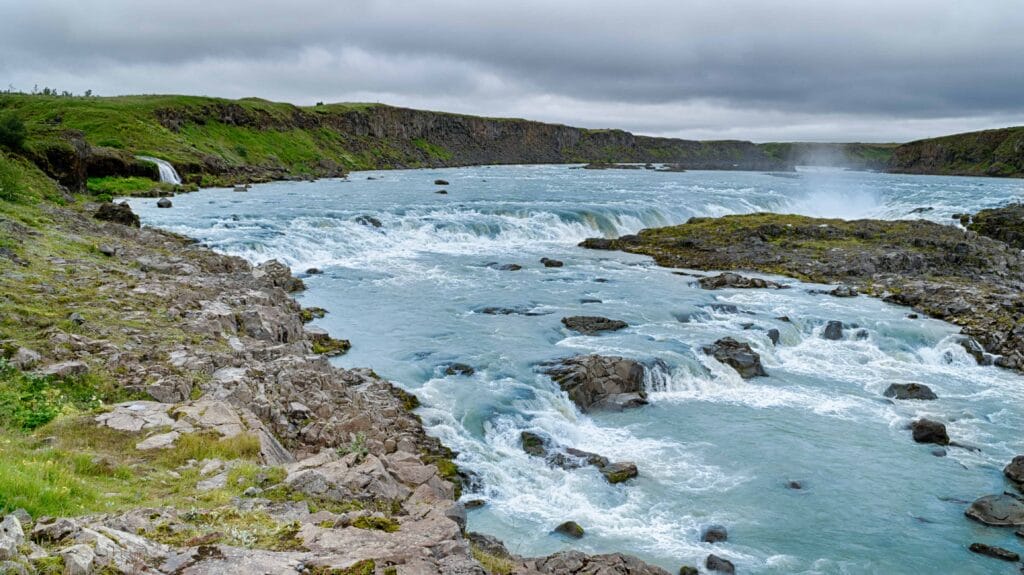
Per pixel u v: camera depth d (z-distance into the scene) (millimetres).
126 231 42094
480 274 49438
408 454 17828
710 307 40500
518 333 34219
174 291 28547
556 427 24609
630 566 14766
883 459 23562
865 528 19281
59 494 10195
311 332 31484
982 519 19656
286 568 8578
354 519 11047
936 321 39438
